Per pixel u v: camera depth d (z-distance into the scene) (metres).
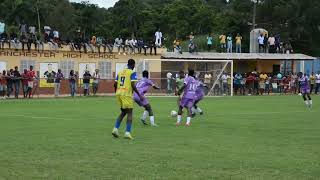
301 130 20.80
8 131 19.75
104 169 12.09
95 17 99.81
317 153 14.68
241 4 91.38
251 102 41.12
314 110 32.59
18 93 46.06
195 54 59.78
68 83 52.06
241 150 15.18
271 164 12.87
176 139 17.67
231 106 36.09
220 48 69.69
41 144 16.09
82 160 13.24
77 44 54.72
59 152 14.52
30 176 11.23
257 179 11.14
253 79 55.88
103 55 56.28
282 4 86.94
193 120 25.19
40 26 80.25
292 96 51.62
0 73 46.94
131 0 97.19
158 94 52.38
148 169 12.12
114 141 17.00
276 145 16.30
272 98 47.59
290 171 12.01
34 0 81.50
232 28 85.69
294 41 83.44
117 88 17.94
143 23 94.25
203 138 18.00
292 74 62.41
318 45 84.12
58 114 28.14
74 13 97.88
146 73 22.72
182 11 92.81
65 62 54.03
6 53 50.62
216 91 54.31
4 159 13.30
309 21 84.00
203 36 81.81
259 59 61.53
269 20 86.81
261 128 21.52
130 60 17.95
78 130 20.20
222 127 21.89
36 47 52.12
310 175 11.59
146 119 25.47
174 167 12.39
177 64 57.12
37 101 40.59
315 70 67.50
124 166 12.48
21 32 52.41
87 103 38.41
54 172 11.69
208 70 56.28
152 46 58.47
